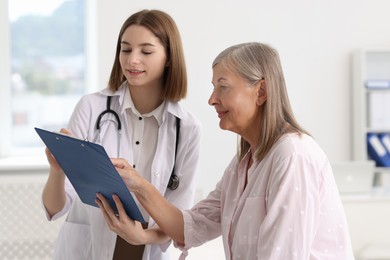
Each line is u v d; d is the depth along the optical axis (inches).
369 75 188.2
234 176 68.7
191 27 172.2
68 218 81.5
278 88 61.6
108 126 78.8
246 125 63.1
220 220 73.8
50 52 182.1
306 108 181.3
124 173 69.7
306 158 59.0
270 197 59.2
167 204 72.1
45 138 63.1
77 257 80.0
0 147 175.0
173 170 80.0
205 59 173.3
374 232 150.7
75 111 79.7
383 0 183.0
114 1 167.6
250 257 61.8
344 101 183.3
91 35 179.6
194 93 173.3
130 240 70.9
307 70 180.4
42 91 182.7
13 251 157.0
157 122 80.1
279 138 61.1
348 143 184.2
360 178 155.6
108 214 68.7
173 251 106.5
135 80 74.9
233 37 174.7
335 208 60.9
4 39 173.3
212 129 174.4
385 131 184.1
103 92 79.8
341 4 180.9
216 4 173.0
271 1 176.2
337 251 61.3
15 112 181.2
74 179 67.6
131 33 74.4
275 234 57.9
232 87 61.3
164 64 76.6
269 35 177.0
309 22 179.3
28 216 156.5
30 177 156.6
